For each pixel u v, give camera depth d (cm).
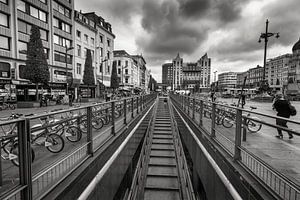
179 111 1516
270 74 9731
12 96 2306
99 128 729
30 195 265
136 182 755
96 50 4581
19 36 2559
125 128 771
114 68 5097
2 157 287
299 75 6475
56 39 3269
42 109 1706
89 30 4259
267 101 2667
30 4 2734
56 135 463
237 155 411
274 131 473
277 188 297
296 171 351
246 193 331
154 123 1797
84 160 411
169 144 1291
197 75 9056
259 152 446
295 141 420
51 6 3106
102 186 437
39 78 2103
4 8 2358
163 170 927
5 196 233
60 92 3138
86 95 4044
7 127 496
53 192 291
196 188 754
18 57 2527
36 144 420
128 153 789
